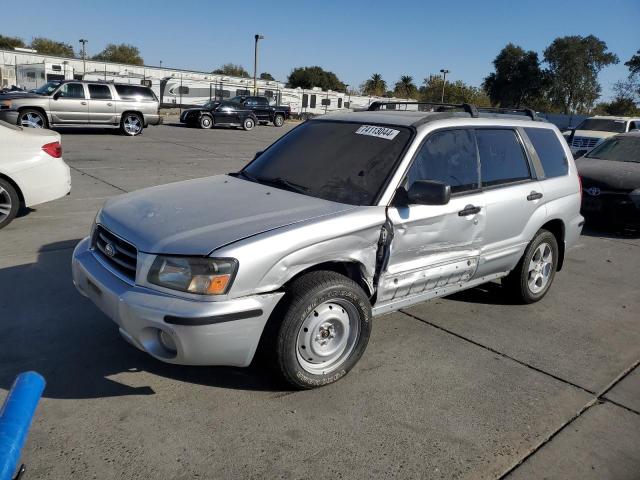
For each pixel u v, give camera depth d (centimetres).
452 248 424
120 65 4525
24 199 684
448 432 321
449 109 510
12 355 374
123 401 330
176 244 313
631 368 416
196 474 274
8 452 141
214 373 367
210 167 1288
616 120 1723
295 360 335
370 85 8800
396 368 391
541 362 416
